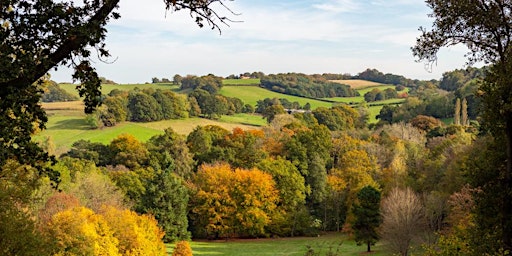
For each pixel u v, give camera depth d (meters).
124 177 55.72
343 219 61.28
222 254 48.47
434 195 39.34
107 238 29.62
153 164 55.06
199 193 58.38
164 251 38.25
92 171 50.66
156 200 53.09
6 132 8.39
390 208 37.22
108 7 8.88
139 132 87.38
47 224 25.66
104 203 39.50
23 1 8.52
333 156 73.44
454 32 13.29
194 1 8.77
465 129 72.88
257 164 63.12
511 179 13.26
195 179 62.19
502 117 13.34
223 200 58.12
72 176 45.41
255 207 57.44
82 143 72.50
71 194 37.09
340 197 60.53
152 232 36.84
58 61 8.84
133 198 55.31
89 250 26.31
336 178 61.03
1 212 12.84
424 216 37.47
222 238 59.56
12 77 8.19
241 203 57.41
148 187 53.84
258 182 57.75
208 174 60.00
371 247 45.44
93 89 9.12
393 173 56.06
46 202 30.94
